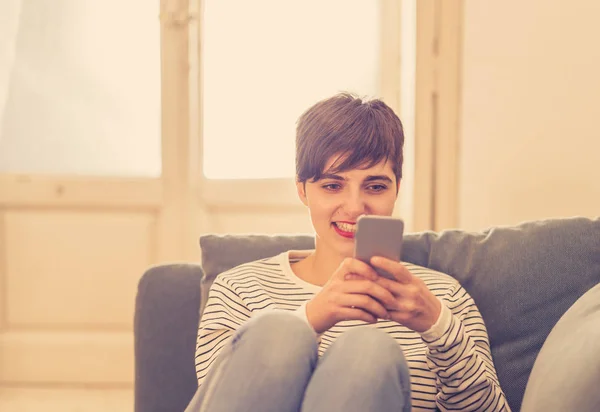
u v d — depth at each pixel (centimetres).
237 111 312
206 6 309
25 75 307
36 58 308
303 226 313
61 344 304
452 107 295
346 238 119
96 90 311
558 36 221
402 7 310
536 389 102
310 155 118
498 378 125
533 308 128
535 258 131
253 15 311
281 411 82
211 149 311
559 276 129
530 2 238
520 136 244
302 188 125
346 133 115
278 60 312
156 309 137
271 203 310
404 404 83
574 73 212
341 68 313
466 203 286
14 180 302
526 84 240
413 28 297
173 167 309
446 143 296
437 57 295
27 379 304
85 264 308
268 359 83
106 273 309
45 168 309
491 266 132
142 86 311
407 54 304
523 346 126
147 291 139
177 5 306
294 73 313
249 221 313
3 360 303
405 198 306
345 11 313
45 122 309
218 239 139
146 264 311
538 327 127
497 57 262
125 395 289
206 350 115
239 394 81
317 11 312
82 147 311
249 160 313
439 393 109
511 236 135
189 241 311
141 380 135
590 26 203
